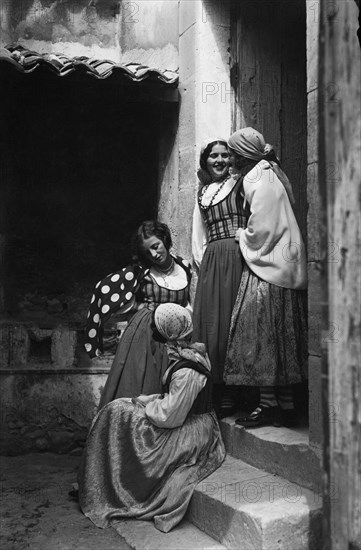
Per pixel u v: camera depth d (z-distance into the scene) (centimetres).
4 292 510
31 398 488
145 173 530
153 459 351
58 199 524
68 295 523
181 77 470
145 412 358
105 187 530
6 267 512
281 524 295
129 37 530
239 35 454
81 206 528
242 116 454
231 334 378
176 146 479
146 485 353
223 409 403
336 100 235
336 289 241
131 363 396
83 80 440
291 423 378
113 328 509
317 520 304
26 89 453
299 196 470
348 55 238
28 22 518
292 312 371
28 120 516
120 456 365
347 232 243
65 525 354
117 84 454
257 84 458
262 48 460
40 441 488
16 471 450
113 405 373
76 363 499
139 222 533
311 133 331
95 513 361
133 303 417
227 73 450
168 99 468
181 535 329
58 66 433
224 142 412
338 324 242
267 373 361
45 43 522
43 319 513
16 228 516
